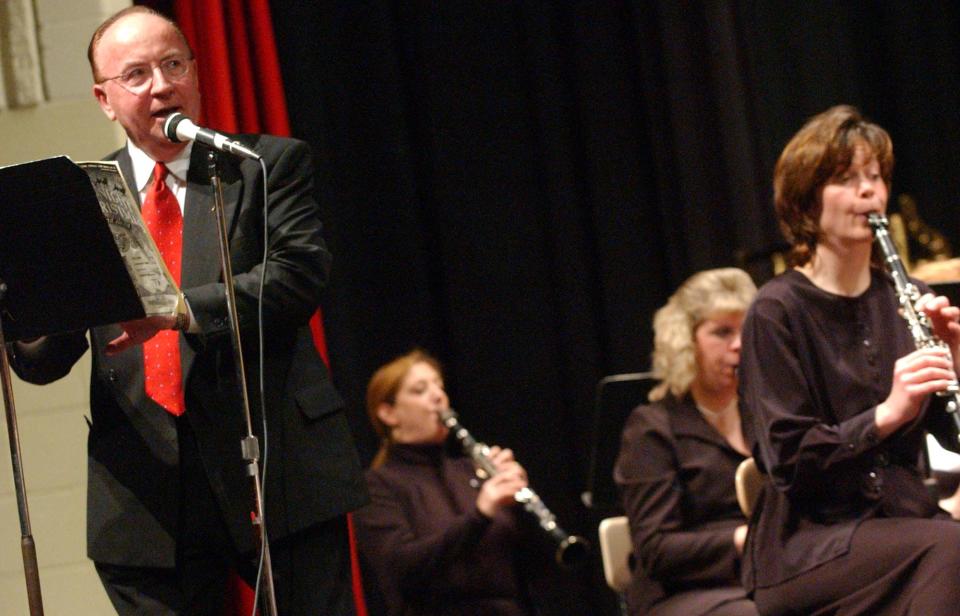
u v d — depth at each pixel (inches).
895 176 537.0
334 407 246.8
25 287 214.4
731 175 510.9
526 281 498.0
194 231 242.1
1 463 348.8
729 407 365.1
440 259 494.9
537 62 504.7
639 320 502.6
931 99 537.6
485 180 497.7
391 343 483.8
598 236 504.7
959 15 544.1
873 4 542.9
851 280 287.1
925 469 301.3
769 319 282.5
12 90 354.6
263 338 241.0
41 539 348.5
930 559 255.9
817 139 285.1
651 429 360.8
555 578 485.4
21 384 351.3
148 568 240.8
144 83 244.5
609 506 404.5
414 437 418.9
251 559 243.6
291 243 243.1
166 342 241.3
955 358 277.9
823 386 281.1
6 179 203.9
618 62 512.7
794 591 272.8
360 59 487.2
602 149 506.9
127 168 256.1
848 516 274.2
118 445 242.4
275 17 454.9
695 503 353.7
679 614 332.8
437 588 392.8
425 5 499.2
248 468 223.6
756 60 519.5
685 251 507.8
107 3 358.9
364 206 483.2
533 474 491.2
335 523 244.2
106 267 212.7
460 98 498.0
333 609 238.7
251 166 247.4
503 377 491.8
